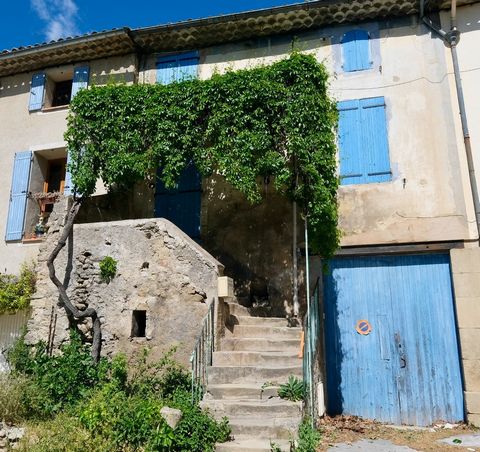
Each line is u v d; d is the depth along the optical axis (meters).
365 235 8.61
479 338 7.64
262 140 8.01
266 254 8.99
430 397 7.91
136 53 11.09
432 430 7.36
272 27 10.05
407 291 8.37
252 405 5.75
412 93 9.07
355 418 7.91
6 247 10.91
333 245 7.95
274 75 8.25
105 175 8.83
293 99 8.05
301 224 8.84
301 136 7.83
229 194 9.62
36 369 7.21
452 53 8.89
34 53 11.33
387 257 8.59
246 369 6.39
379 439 6.62
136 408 5.64
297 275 8.64
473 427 7.39
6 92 12.13
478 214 8.09
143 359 7.16
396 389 8.09
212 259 7.40
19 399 6.45
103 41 10.80
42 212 11.18
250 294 8.92
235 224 9.38
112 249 8.03
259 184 9.31
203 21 10.02
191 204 9.84
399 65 9.29
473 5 9.12
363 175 8.92
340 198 8.88
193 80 8.78
